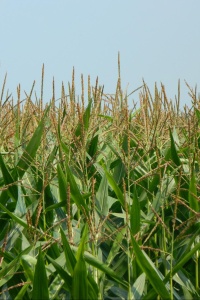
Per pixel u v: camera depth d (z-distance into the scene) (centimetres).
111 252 509
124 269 502
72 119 707
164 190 572
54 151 656
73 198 539
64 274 424
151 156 772
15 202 609
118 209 634
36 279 410
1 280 469
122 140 773
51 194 610
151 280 437
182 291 539
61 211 591
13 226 559
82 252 401
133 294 448
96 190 680
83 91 654
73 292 410
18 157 680
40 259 407
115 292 488
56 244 507
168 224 588
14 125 765
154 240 583
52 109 686
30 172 653
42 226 589
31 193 638
